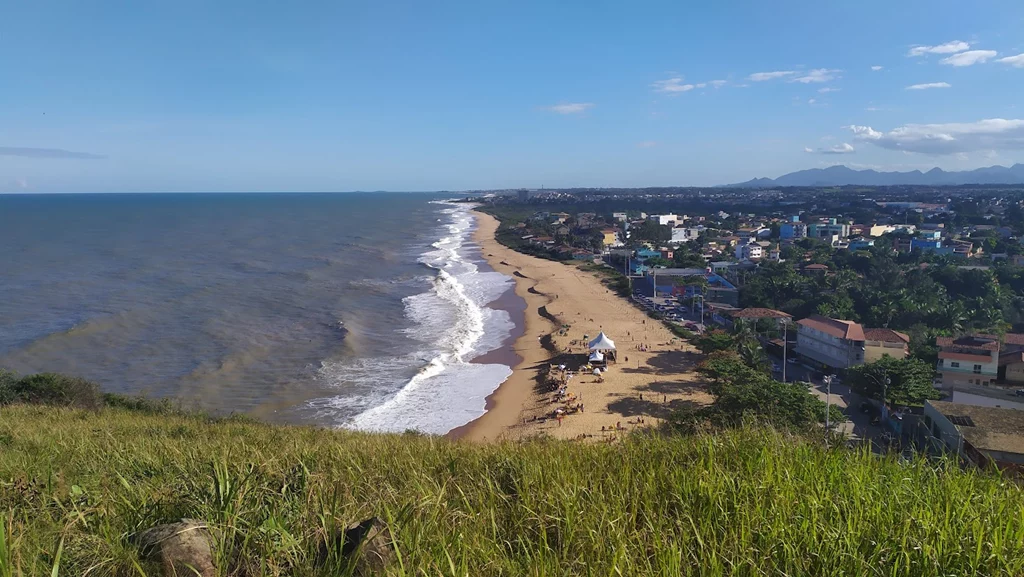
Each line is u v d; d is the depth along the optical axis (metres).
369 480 5.34
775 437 6.21
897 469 5.30
